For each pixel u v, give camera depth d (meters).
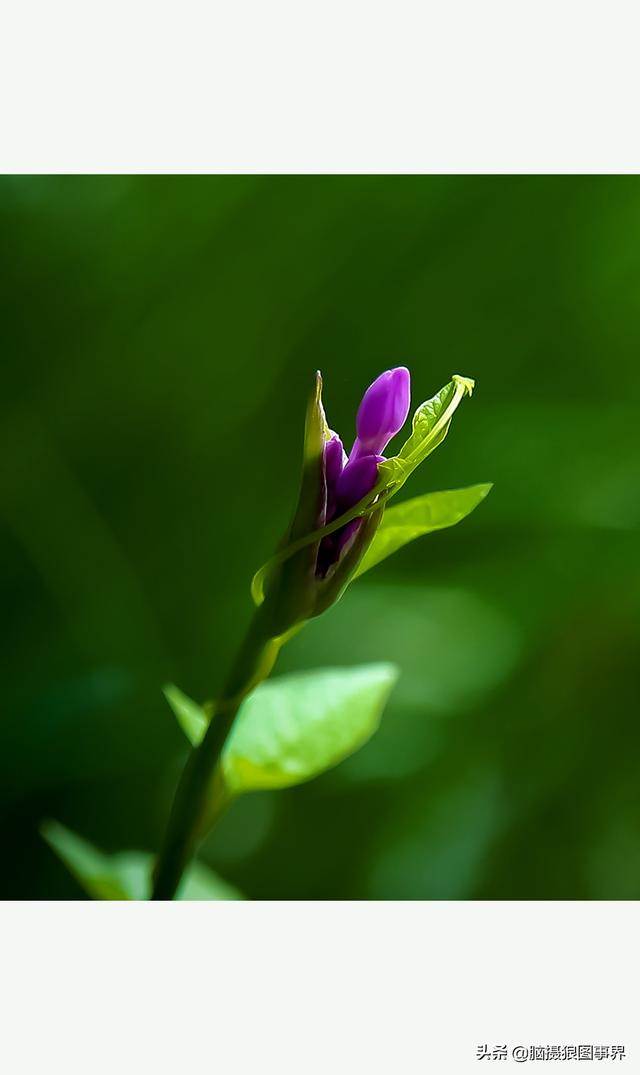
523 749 0.70
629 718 0.71
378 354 0.79
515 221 0.78
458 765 0.70
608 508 0.71
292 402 0.79
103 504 0.75
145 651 0.70
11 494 0.73
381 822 0.70
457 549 0.75
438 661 0.69
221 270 0.79
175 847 0.46
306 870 0.69
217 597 0.74
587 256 0.79
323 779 0.69
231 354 0.79
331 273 0.79
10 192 0.75
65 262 0.77
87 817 0.66
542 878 0.68
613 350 0.79
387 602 0.72
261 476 0.78
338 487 0.44
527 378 0.80
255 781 0.48
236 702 0.45
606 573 0.72
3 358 0.75
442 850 0.67
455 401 0.44
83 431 0.76
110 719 0.65
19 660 0.69
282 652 0.71
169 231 0.78
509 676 0.70
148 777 0.67
